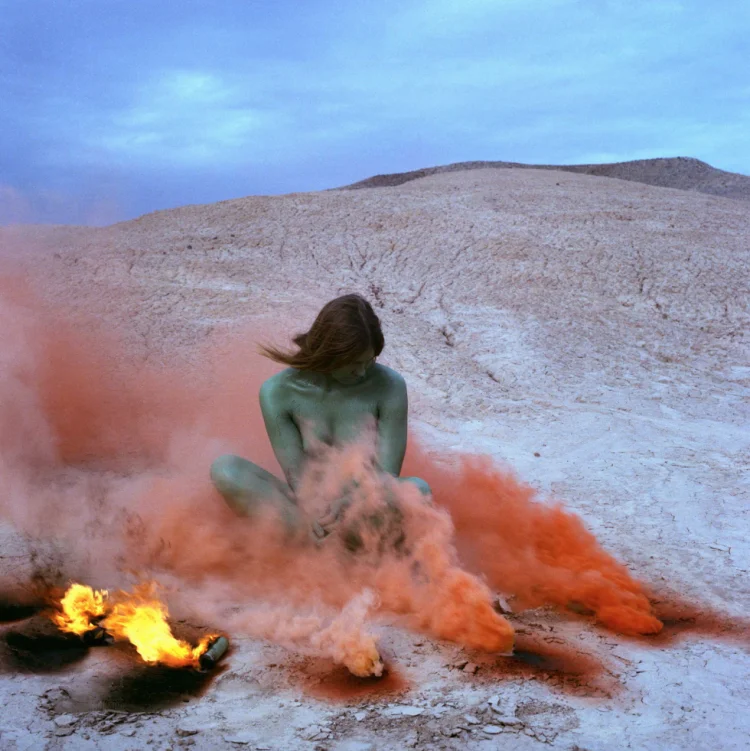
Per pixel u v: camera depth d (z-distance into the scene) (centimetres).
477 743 300
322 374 468
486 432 816
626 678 355
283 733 305
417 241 1656
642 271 1448
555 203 1970
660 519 578
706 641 397
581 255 1530
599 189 2258
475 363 1071
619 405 932
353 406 472
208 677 350
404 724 312
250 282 1389
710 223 1805
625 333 1209
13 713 311
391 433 475
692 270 1454
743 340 1192
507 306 1299
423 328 1200
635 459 730
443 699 332
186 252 1582
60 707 319
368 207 1930
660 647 389
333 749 294
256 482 462
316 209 1930
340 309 454
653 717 322
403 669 359
